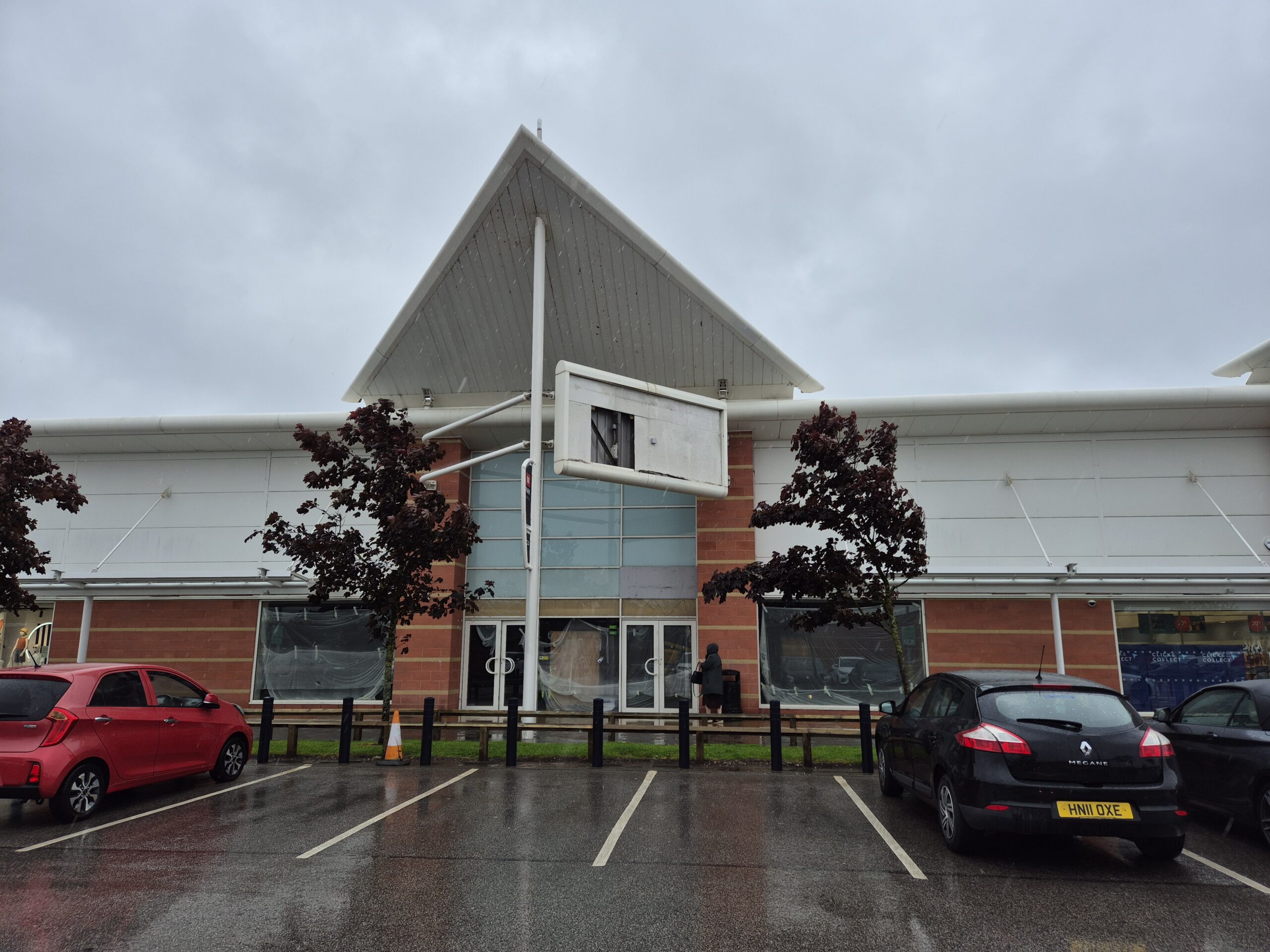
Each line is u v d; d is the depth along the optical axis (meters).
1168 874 6.09
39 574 15.63
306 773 10.40
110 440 17.69
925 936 4.84
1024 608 16.06
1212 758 7.41
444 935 4.81
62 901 5.38
